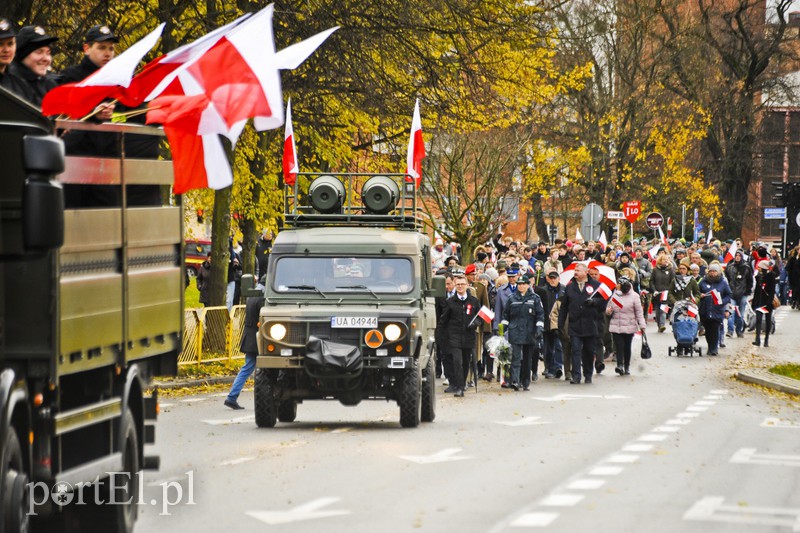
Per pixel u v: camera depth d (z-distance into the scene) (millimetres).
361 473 32969
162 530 24719
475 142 113250
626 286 69438
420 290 46219
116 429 23250
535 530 24891
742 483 32031
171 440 40656
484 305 65875
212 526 25156
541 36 78000
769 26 178750
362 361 43688
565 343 67000
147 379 26078
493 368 69312
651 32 153625
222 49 27062
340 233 47344
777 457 37188
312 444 39469
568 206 164000
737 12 176250
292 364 43938
